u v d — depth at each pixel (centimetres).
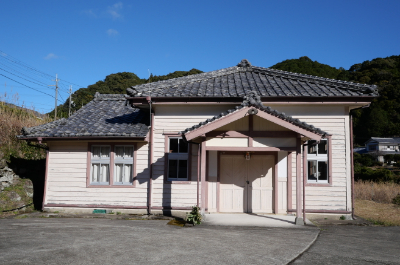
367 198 1560
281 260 534
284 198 991
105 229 759
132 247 591
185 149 1039
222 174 1020
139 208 1029
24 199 1138
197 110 1030
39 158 1379
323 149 1005
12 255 532
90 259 519
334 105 986
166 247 595
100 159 1066
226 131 853
